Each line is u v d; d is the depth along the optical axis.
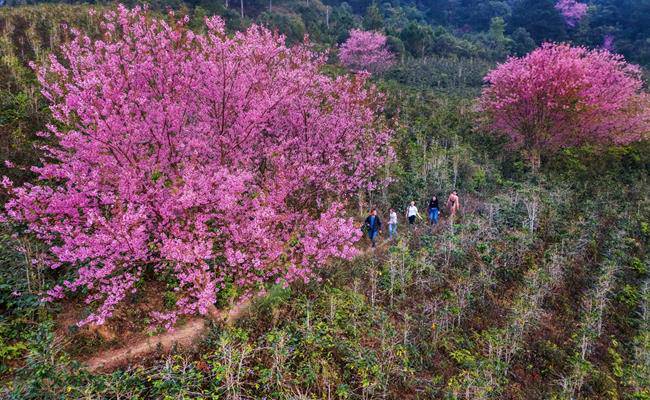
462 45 52.59
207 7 39.19
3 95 14.63
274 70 12.87
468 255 12.58
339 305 9.54
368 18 53.28
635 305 12.26
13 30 20.86
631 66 21.14
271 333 8.37
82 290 8.48
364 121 15.38
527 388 8.88
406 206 16.14
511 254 12.64
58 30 21.52
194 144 9.67
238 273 8.96
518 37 58.69
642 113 19.95
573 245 13.66
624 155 23.06
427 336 9.68
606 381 9.32
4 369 6.89
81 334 7.95
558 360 9.68
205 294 7.71
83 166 8.83
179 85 10.53
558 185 18.67
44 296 8.38
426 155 19.97
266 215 8.64
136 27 10.45
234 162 10.83
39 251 9.21
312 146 13.91
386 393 7.84
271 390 7.38
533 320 10.48
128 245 7.82
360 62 40.53
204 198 8.33
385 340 8.77
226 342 7.44
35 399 6.28
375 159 15.25
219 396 6.98
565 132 20.75
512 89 21.03
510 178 20.50
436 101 28.62
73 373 6.81
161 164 9.49
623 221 16.36
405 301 10.59
